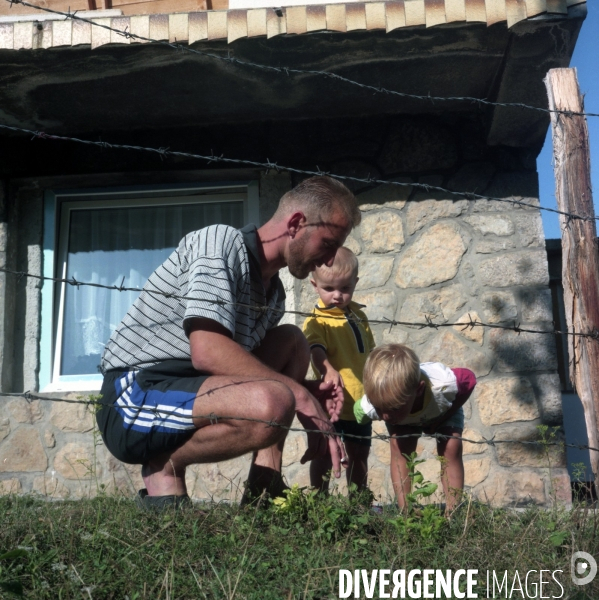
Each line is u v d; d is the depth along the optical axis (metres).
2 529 2.47
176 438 2.66
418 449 4.50
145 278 5.23
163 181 5.21
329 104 4.81
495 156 4.89
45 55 4.16
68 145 5.11
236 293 2.80
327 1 4.23
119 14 4.43
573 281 3.01
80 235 5.29
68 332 5.16
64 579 2.14
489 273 4.74
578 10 3.79
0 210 5.08
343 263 3.73
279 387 2.59
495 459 4.52
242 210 5.24
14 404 4.84
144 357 2.79
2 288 4.98
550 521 2.86
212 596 2.15
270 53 4.14
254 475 3.02
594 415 2.90
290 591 2.18
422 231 4.85
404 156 4.95
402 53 4.16
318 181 2.96
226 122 5.04
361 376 3.77
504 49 4.10
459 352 4.67
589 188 3.07
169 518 2.58
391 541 2.59
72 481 4.71
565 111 3.13
